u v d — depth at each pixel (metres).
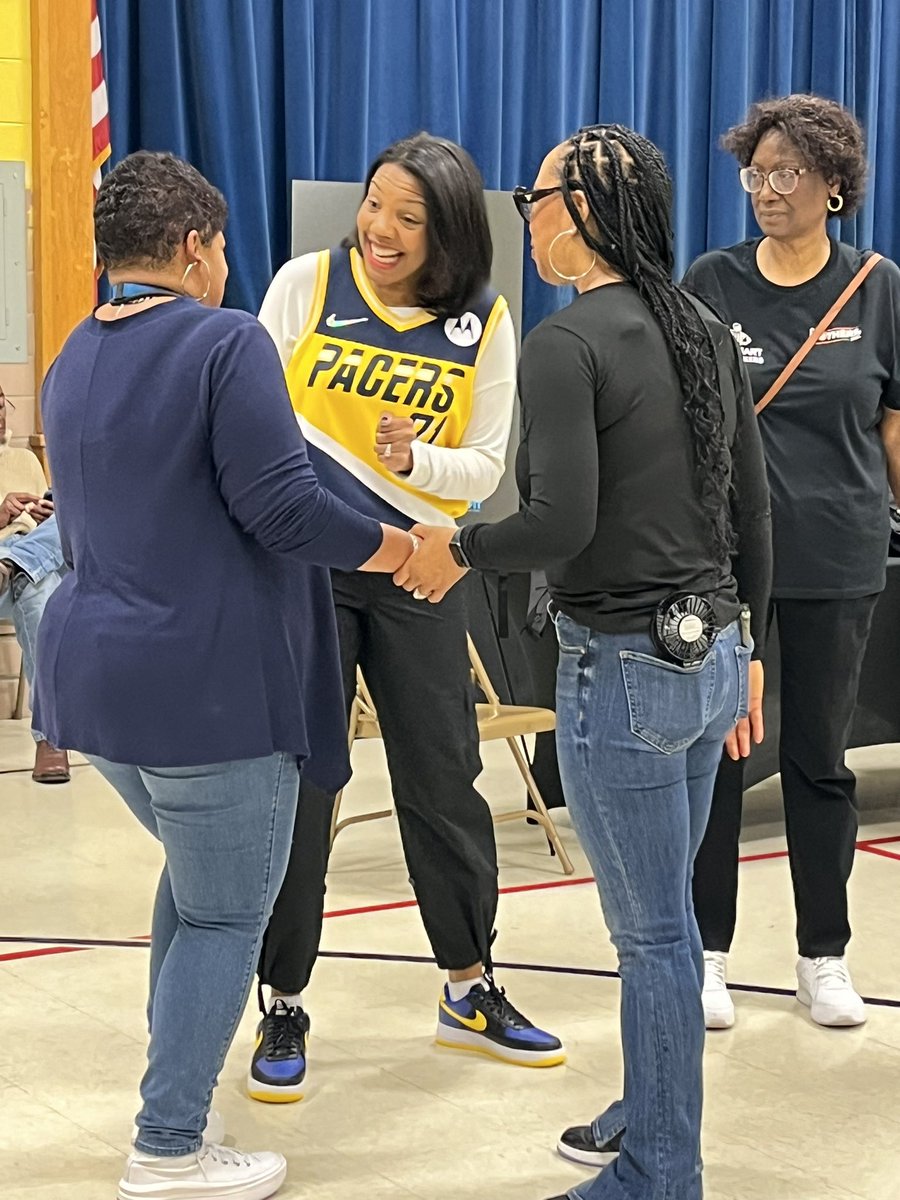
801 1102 2.73
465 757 2.87
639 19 7.16
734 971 3.40
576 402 2.01
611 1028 3.07
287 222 6.53
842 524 3.07
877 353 3.08
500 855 4.34
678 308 2.13
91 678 2.14
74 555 2.22
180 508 2.12
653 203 2.13
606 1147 2.47
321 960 3.45
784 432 3.09
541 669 4.59
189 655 2.12
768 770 4.41
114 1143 2.55
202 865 2.21
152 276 2.21
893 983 3.32
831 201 3.07
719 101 7.36
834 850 3.15
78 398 2.16
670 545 2.08
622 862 2.12
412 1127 2.63
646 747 2.07
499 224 6.43
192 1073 2.25
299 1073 2.75
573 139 2.15
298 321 2.80
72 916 3.75
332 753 2.36
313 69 6.47
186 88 6.23
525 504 2.11
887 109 7.84
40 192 5.89
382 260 2.74
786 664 3.15
